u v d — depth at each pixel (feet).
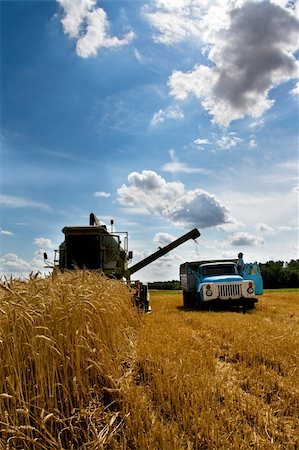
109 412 14.73
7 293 14.90
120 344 23.40
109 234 50.78
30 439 12.16
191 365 20.47
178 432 13.82
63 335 15.46
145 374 19.76
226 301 56.08
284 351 24.63
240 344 26.55
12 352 13.89
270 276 184.65
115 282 36.47
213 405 15.56
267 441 13.00
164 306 69.26
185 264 67.97
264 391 18.12
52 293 16.46
